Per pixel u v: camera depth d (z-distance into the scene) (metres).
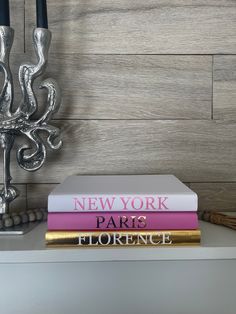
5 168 0.76
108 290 0.62
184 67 0.87
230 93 0.88
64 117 0.87
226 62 0.88
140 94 0.87
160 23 0.87
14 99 0.86
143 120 0.88
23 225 0.75
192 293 0.62
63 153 0.87
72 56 0.87
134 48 0.87
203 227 0.75
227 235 0.68
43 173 0.87
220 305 0.62
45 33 0.74
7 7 0.74
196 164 0.88
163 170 0.88
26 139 0.86
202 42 0.87
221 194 0.88
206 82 0.88
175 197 0.61
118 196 0.61
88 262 0.62
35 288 0.62
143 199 0.61
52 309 0.62
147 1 0.87
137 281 0.62
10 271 0.61
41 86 0.77
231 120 0.88
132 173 0.88
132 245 0.61
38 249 0.60
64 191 0.64
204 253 0.60
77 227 0.61
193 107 0.88
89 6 0.87
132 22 0.87
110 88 0.87
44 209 0.82
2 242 0.64
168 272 0.62
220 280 0.62
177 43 0.87
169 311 0.62
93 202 0.61
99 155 0.87
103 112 0.87
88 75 0.87
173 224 0.61
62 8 0.86
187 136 0.88
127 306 0.62
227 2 0.88
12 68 0.86
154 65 0.87
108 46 0.87
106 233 0.61
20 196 0.87
